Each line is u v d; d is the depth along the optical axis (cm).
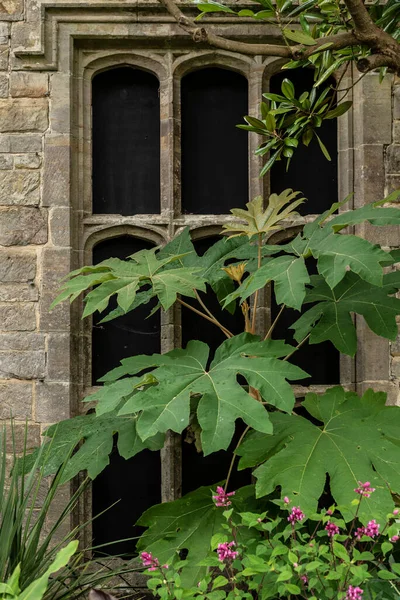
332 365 498
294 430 336
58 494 465
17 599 205
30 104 489
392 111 491
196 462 488
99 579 370
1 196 482
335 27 380
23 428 465
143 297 409
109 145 511
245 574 255
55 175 484
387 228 482
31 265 478
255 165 498
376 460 313
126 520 483
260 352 340
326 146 512
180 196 501
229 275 388
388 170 487
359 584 263
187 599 263
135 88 516
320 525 357
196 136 513
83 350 483
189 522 352
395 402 473
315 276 400
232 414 304
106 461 373
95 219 492
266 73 505
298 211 506
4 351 471
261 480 309
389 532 258
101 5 490
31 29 490
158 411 308
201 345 359
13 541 336
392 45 332
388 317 373
